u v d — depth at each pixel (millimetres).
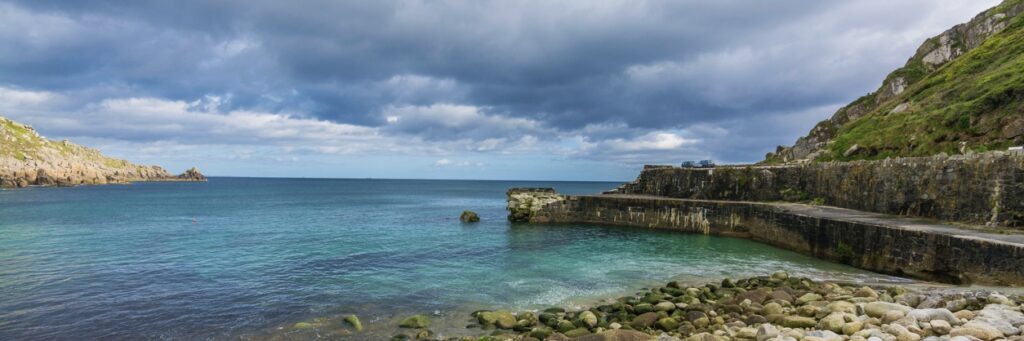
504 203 94375
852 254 26531
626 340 12727
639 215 45531
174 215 61531
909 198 29906
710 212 41188
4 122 173375
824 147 53750
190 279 23500
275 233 41938
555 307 18391
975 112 36625
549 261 28250
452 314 17828
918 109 47188
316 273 24906
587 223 48156
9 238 38219
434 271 25391
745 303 16469
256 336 15633
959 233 21453
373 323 16859
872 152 44938
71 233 41656
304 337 15484
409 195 133750
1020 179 22891
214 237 39062
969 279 19609
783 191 42906
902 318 12328
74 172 168000
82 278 23594
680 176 50875
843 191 36562
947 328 11375
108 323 16938
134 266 26656
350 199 108688
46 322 17000
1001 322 11430
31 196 102938
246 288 21734
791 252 31734
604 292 20969
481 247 33469
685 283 22562
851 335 11977
